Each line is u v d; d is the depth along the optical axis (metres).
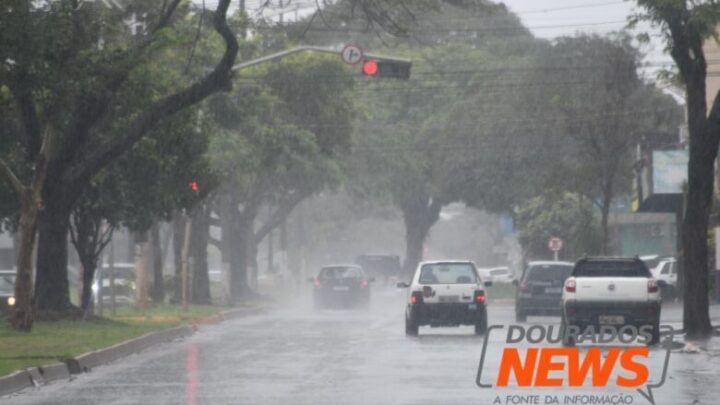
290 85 155.62
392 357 65.75
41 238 88.69
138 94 86.75
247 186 159.00
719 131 80.25
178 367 61.19
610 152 155.50
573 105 158.00
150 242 155.88
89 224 94.69
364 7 88.19
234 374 56.75
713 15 74.50
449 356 66.25
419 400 45.50
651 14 78.94
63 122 85.25
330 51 89.44
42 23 72.44
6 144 87.50
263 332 92.19
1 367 54.69
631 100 158.12
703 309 81.06
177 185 95.62
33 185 76.62
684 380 53.06
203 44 129.38
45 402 46.75
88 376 57.38
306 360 64.31
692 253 81.25
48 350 64.12
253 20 104.31
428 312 84.50
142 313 112.75
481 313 84.88
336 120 160.12
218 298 163.62
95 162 86.44
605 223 155.25
